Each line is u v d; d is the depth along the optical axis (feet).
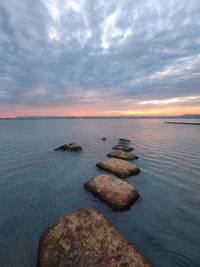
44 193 22.02
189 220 16.06
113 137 83.41
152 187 23.76
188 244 12.98
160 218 16.37
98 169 32.27
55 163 36.73
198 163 35.99
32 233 14.35
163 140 71.77
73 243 10.77
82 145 60.59
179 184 24.88
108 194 19.34
